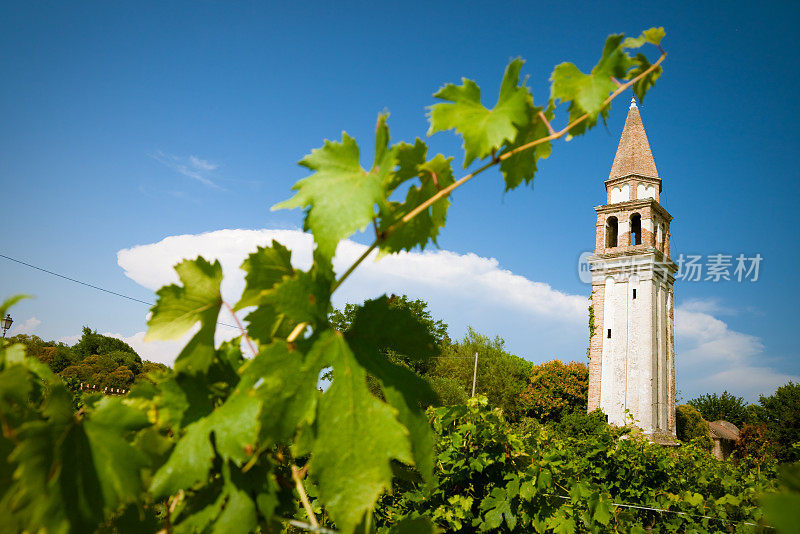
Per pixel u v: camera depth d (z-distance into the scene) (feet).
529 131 2.68
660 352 107.14
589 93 2.61
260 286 2.67
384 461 2.15
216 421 2.22
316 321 2.28
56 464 2.08
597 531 12.52
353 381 2.26
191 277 2.54
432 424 12.91
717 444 129.70
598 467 22.26
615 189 118.11
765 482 20.27
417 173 2.57
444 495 12.47
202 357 2.54
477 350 131.23
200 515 2.33
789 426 93.97
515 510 11.98
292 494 2.71
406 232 2.60
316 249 2.25
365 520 2.26
